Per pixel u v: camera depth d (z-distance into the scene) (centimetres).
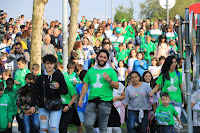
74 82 1509
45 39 2148
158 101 1402
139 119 1247
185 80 1074
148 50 2573
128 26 2861
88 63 2045
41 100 1095
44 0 1820
